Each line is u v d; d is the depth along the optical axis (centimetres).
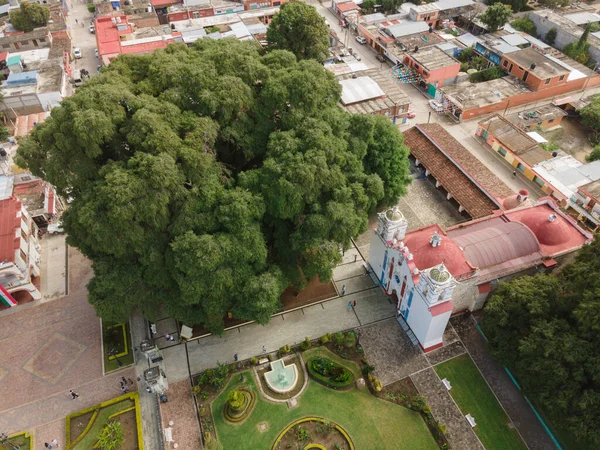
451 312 4803
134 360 4897
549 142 7788
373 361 4788
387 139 5800
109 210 3934
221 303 4497
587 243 4528
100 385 4694
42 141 4188
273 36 7719
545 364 3828
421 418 4350
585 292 3909
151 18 10569
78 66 10050
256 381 4662
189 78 4431
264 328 5134
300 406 4459
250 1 11112
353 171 5053
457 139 7906
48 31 10044
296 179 4306
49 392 4644
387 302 5359
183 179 4116
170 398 4559
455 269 4581
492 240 4912
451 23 10756
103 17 10338
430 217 6419
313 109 4875
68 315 5325
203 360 4862
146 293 4591
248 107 4700
